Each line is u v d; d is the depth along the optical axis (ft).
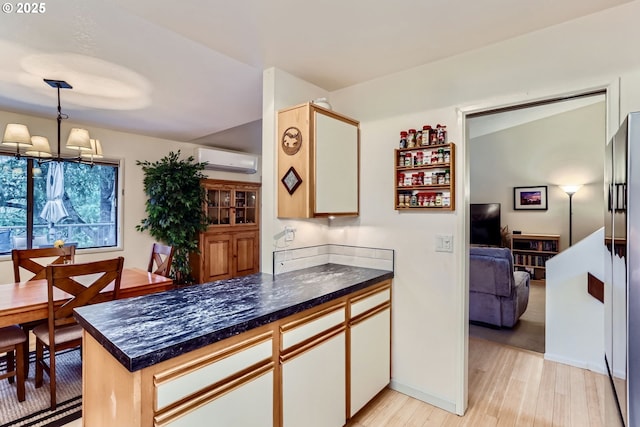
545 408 6.97
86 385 4.66
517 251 20.21
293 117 6.97
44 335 7.27
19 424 6.44
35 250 9.64
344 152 7.65
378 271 7.65
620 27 5.17
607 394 4.98
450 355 6.86
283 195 7.14
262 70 7.50
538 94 5.88
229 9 5.22
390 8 5.21
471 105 6.60
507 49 6.20
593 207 18.80
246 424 4.40
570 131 19.42
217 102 9.82
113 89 8.70
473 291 11.85
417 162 7.14
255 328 4.53
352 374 6.36
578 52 5.51
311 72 7.57
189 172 14.73
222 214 16.87
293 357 5.09
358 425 6.45
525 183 20.80
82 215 13.28
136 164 14.43
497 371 8.58
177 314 4.65
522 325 12.04
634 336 3.51
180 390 3.70
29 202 12.07
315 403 5.50
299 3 5.07
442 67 6.97
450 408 6.86
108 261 7.37
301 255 7.98
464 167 6.75
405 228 7.48
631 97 5.08
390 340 7.62
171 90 8.81
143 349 3.49
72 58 6.90
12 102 9.85
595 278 8.18
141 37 6.09
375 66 7.30
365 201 8.11
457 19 5.52
